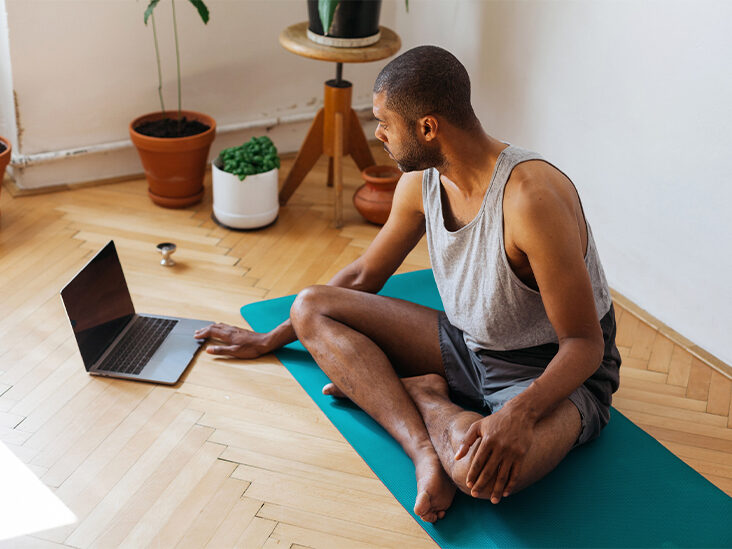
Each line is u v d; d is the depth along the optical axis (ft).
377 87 5.60
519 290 5.88
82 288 7.30
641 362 7.94
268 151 9.89
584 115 8.92
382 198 10.11
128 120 10.89
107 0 10.02
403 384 6.77
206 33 10.86
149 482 6.20
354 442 6.66
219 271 9.13
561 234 5.41
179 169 10.06
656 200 8.26
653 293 8.58
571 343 5.57
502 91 10.18
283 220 10.34
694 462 6.66
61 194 10.57
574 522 5.93
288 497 6.12
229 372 7.47
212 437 6.68
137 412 6.91
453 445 5.85
